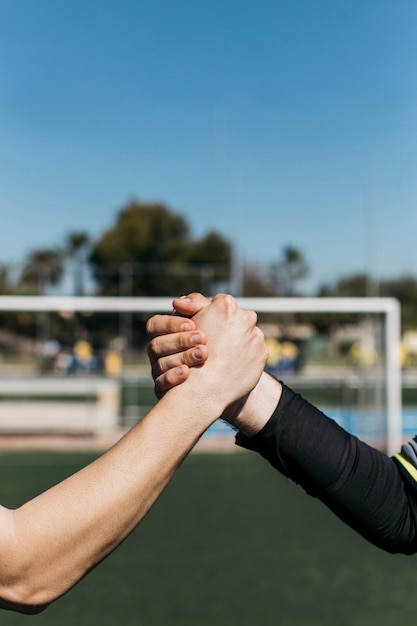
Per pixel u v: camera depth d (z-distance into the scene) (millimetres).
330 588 5477
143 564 6066
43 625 4707
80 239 51219
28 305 13305
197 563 6102
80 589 5445
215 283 34156
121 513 978
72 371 23406
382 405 12297
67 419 15008
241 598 5242
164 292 28797
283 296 41375
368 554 6398
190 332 1056
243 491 9305
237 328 1080
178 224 52062
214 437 13922
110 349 26188
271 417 1308
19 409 14977
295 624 4715
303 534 7062
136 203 52500
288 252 49781
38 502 999
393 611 4980
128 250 51219
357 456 1349
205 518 7746
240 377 1071
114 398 15109
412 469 1354
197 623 4734
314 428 1330
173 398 1034
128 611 4961
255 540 6848
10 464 11750
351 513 1329
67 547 968
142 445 1005
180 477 10414
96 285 28141
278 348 22766
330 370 26562
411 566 6039
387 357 12188
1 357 32031
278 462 1324
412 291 48062
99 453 13008
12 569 967
